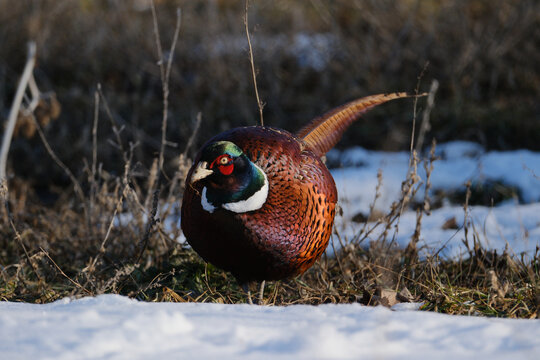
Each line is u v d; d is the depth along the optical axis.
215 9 29.59
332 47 28.05
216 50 27.30
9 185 18.64
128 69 26.97
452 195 18.84
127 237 13.07
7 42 27.61
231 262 9.47
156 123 24.73
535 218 15.20
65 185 22.91
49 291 10.78
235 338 5.80
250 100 26.20
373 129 24.55
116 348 5.57
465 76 26.55
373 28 28.17
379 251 12.23
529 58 27.03
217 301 10.57
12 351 5.50
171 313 6.30
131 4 29.97
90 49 27.17
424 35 27.78
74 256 13.25
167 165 21.81
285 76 27.52
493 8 28.41
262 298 10.36
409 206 18.09
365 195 18.09
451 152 22.17
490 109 24.83
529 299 10.05
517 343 5.83
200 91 26.25
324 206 9.73
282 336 5.86
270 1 31.16
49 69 27.38
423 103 25.39
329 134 11.28
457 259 12.57
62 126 24.02
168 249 12.48
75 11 29.25
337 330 6.14
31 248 13.45
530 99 25.70
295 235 9.31
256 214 9.02
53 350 5.51
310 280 11.80
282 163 9.29
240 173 8.80
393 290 10.59
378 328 6.16
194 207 9.28
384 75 27.38
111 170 22.89
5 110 24.98
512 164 19.95
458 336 6.00
